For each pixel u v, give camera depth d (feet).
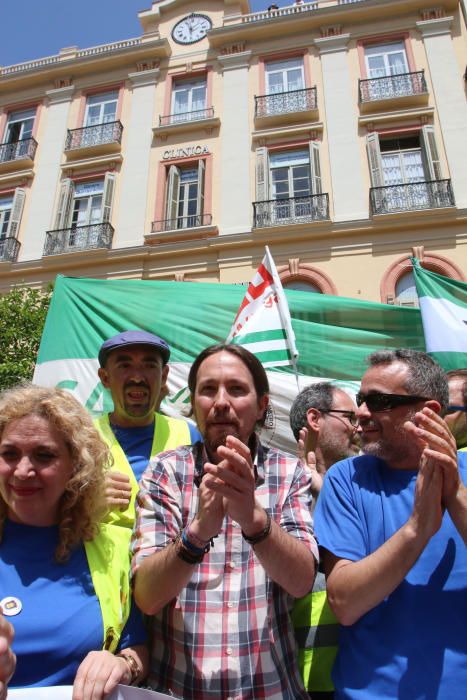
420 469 5.40
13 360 32.04
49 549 5.85
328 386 9.67
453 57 43.65
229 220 42.01
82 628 5.32
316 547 5.68
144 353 9.99
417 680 5.01
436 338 16.48
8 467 5.80
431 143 40.73
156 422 10.21
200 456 6.68
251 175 43.29
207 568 5.84
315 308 18.66
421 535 5.12
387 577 5.12
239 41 48.73
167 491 6.17
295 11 48.93
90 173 47.60
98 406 14.85
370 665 5.32
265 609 5.66
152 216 44.06
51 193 47.67
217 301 17.30
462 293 17.22
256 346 14.12
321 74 45.68
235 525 6.09
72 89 51.90
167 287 17.46
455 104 41.98
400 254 38.50
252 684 5.29
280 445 15.79
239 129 45.09
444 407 6.57
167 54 50.26
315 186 41.16
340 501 6.38
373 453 6.38
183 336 16.80
